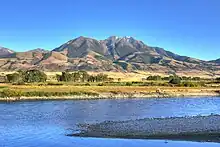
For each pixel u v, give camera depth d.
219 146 36.34
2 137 42.09
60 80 197.25
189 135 42.25
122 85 164.50
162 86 166.50
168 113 72.25
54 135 43.53
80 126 51.25
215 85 185.00
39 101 103.12
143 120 57.16
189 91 148.50
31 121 57.44
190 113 72.50
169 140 39.62
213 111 77.38
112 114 69.56
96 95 123.06
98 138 41.41
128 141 39.41
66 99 112.62
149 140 39.75
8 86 132.88
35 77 180.25
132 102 103.50
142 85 168.00
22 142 39.09
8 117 62.94
